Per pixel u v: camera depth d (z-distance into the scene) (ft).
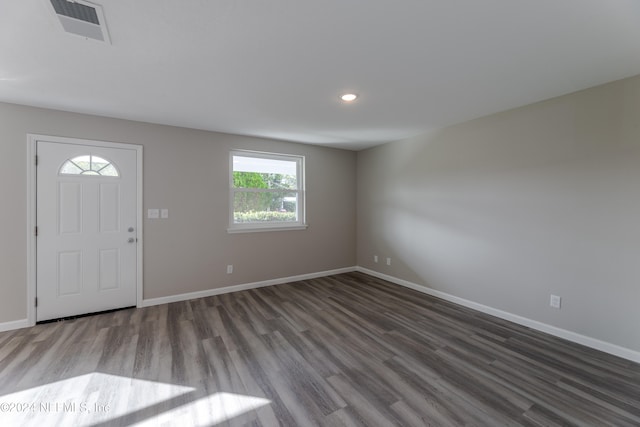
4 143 8.73
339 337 8.46
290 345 7.96
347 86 7.73
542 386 6.22
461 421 5.20
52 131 9.32
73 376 6.47
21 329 8.84
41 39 5.48
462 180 11.10
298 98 8.56
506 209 9.73
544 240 8.79
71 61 6.34
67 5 4.52
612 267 7.50
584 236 7.97
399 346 7.94
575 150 8.10
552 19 4.95
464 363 7.10
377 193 15.35
